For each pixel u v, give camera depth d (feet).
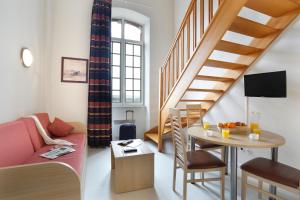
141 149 7.68
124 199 6.48
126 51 15.43
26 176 3.61
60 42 11.99
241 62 9.04
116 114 14.56
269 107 8.02
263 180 5.10
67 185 3.86
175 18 15.88
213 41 7.51
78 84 12.51
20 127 6.28
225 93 10.25
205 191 7.07
